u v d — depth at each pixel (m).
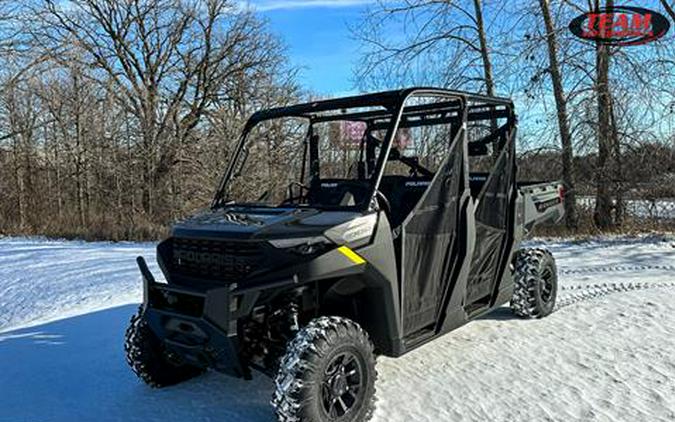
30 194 20.34
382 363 3.97
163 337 3.18
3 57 20.62
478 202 4.15
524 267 4.94
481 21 13.62
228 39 23.80
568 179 12.68
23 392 3.70
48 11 21.50
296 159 4.95
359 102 3.59
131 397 3.54
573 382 3.56
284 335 3.09
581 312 5.17
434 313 3.67
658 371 3.71
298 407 2.68
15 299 7.55
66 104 20.70
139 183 19.19
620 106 12.24
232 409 3.33
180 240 3.27
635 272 7.10
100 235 15.58
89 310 6.22
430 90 3.59
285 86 22.95
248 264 2.91
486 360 4.00
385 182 4.43
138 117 20.44
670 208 12.23
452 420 3.06
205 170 18.95
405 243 3.34
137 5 24.23
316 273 2.79
